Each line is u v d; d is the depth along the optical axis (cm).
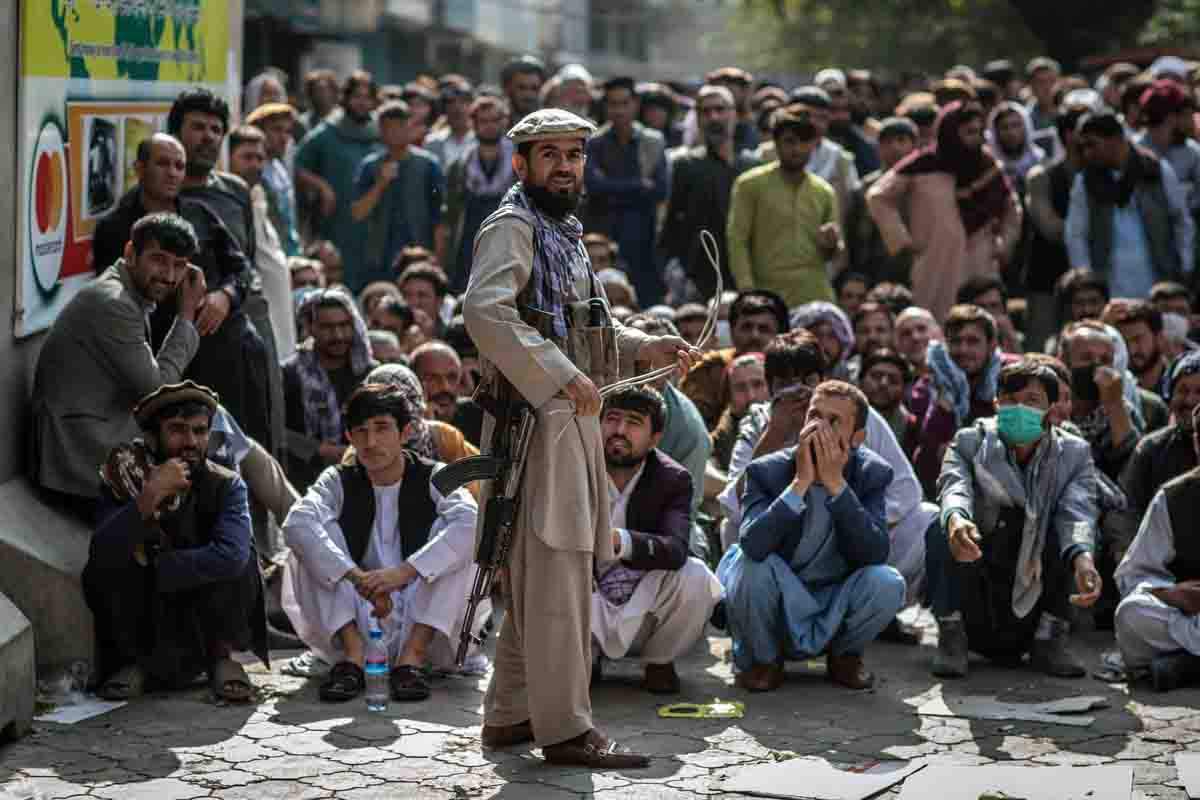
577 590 975
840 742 1052
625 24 10519
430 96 3033
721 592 1173
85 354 1222
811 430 1172
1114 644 1330
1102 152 2095
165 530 1161
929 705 1142
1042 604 1234
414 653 1171
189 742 1048
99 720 1095
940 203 2097
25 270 1236
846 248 2322
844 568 1199
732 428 1498
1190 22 4916
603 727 1086
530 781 970
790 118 2056
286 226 2147
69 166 1327
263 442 1425
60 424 1223
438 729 1077
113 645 1169
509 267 945
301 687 1182
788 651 1190
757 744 1046
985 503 1231
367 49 5825
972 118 2095
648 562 1145
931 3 7600
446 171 2573
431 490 1208
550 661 976
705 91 2306
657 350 992
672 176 2322
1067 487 1229
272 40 4047
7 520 1173
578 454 961
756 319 1625
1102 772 970
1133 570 1233
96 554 1129
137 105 1496
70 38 1316
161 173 1315
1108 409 1451
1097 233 2116
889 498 1325
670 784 962
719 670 1248
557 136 963
